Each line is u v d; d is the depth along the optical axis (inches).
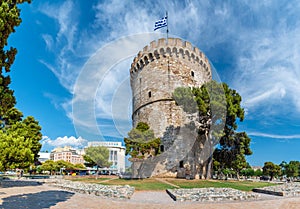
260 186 941.2
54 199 561.0
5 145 737.0
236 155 1387.8
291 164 3004.4
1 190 753.0
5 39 374.0
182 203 529.7
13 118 1216.2
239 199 586.6
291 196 671.8
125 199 579.5
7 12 364.5
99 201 539.8
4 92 412.5
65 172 2356.1
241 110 1282.0
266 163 2596.0
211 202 549.3
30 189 797.2
